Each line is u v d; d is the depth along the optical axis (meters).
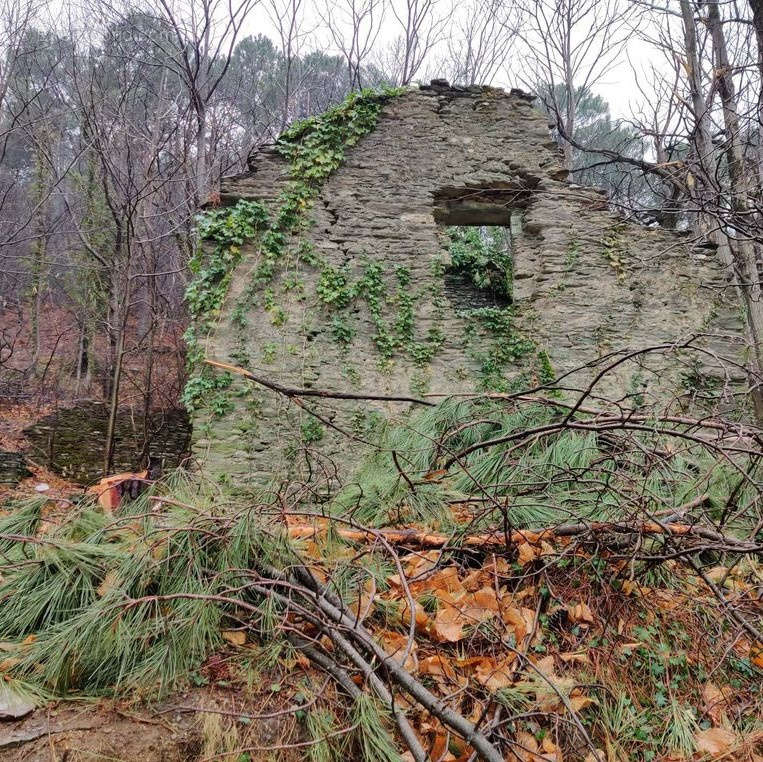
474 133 6.77
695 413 5.91
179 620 2.24
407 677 2.09
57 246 14.20
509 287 6.93
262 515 2.78
